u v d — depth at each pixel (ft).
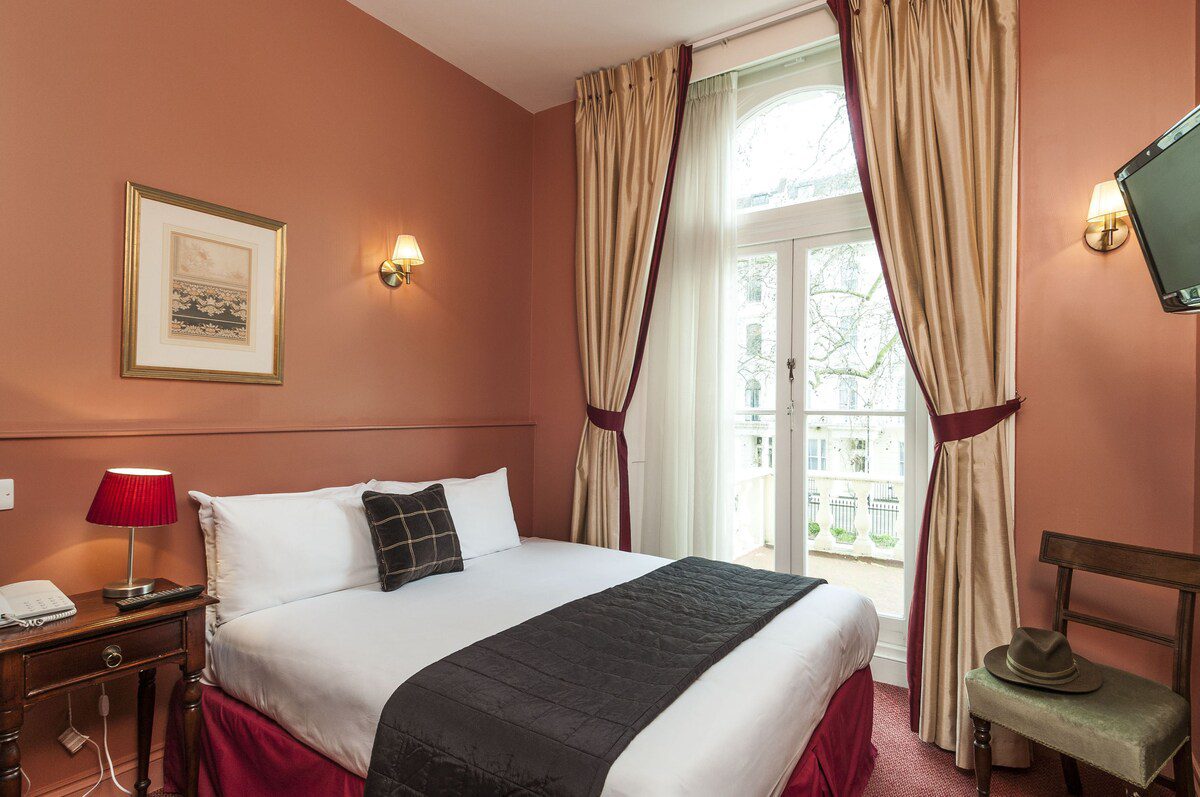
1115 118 7.61
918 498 9.54
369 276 9.60
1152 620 7.30
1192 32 7.23
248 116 8.02
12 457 5.97
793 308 10.57
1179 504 7.16
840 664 6.43
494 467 11.85
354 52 9.43
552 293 12.75
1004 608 7.58
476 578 8.14
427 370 10.59
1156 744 5.34
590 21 10.00
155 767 6.88
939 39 8.32
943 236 8.14
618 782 3.87
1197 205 4.99
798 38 9.84
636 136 11.05
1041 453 7.96
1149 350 7.35
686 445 11.02
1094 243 7.62
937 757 7.70
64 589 6.29
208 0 7.62
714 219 10.78
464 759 4.43
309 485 8.58
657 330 11.45
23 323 6.13
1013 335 8.02
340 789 5.21
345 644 5.87
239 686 6.27
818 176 10.46
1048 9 8.02
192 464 7.32
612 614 6.53
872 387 9.96
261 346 8.14
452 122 11.14
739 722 4.57
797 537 10.47
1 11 5.99
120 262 6.82
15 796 4.88
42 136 6.24
